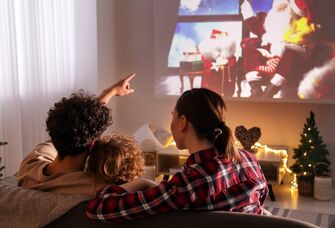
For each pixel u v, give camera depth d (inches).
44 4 157.8
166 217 47.1
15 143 150.1
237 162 52.1
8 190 53.9
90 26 167.2
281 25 154.3
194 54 165.5
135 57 178.2
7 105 147.7
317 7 149.7
